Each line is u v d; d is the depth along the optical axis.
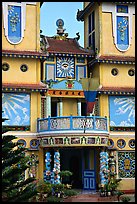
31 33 32.94
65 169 35.34
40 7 33.91
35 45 32.78
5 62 32.03
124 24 35.09
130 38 34.97
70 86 33.59
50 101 33.00
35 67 32.66
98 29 34.78
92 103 31.16
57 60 34.50
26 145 31.33
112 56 34.16
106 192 28.44
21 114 31.69
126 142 33.22
